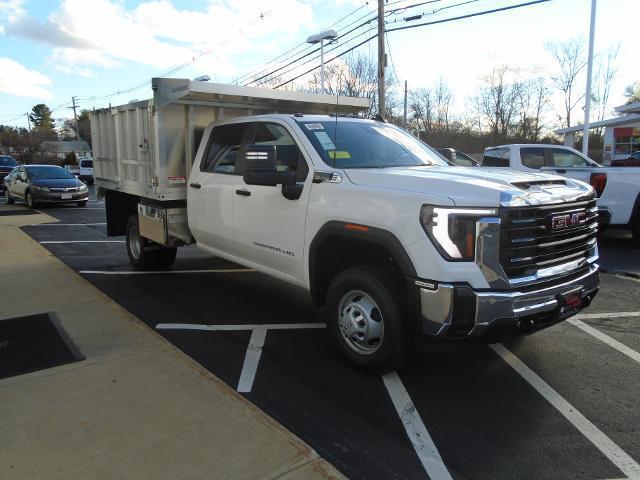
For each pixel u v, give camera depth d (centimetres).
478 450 310
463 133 4809
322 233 419
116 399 354
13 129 7906
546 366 426
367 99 720
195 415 333
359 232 385
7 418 330
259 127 524
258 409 342
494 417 348
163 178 620
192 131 629
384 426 336
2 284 661
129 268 790
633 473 288
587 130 2127
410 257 353
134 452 294
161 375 390
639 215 895
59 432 314
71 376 389
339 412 353
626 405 363
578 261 400
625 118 2694
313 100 663
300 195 444
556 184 396
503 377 407
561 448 312
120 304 600
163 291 657
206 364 431
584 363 432
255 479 272
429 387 390
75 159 6562
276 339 488
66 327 496
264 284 691
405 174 390
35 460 287
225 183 545
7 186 2006
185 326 523
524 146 1191
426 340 360
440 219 340
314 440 320
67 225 1326
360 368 409
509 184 362
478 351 458
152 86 587
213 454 292
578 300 394
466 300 337
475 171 416
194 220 609
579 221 389
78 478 272
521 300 345
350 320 408
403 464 296
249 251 526
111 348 443
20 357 425
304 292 653
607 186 898
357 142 481
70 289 634
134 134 682
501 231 338
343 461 298
